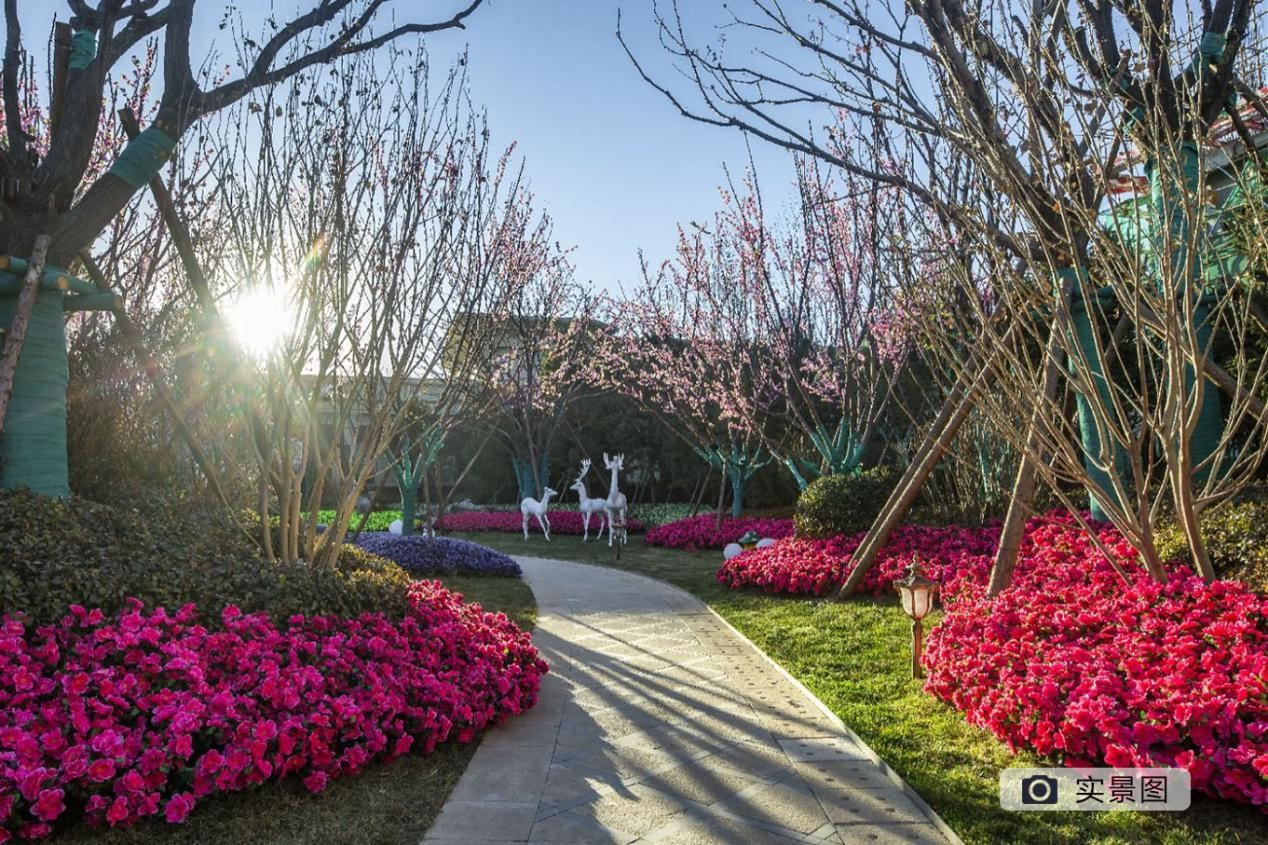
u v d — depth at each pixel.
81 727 3.40
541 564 15.30
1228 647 4.17
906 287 5.85
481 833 3.54
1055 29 5.21
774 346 15.21
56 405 5.95
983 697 4.59
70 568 4.28
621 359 21.91
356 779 4.15
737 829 3.57
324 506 22.88
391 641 5.08
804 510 11.72
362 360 6.55
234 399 6.93
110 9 6.32
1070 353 4.91
